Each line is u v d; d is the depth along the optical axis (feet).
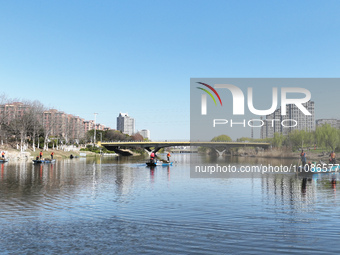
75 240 41.78
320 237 42.78
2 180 118.21
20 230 46.57
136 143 486.79
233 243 40.40
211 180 122.31
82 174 148.46
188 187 98.53
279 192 87.40
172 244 40.16
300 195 81.15
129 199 74.13
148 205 66.13
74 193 84.12
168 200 72.79
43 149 411.13
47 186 99.91
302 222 50.90
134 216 55.57
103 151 564.71
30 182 111.65
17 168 190.08
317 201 71.31
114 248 38.70
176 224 49.90
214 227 47.98
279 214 57.16
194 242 40.83
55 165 228.84
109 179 124.57
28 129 385.70
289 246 39.14
